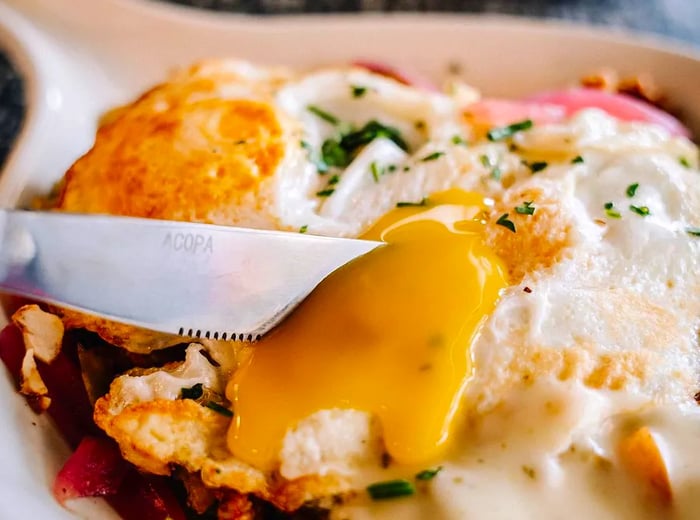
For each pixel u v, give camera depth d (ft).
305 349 0.37
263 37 0.63
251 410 0.36
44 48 0.58
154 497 0.41
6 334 0.43
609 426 0.36
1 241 0.35
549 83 0.62
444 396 0.35
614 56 0.60
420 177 0.43
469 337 0.36
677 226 0.41
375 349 0.36
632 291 0.38
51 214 0.36
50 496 0.38
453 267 0.38
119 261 0.36
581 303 0.37
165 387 0.38
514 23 0.62
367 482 0.35
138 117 0.47
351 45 0.63
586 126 0.45
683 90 0.58
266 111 0.45
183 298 0.37
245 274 0.37
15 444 0.38
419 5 0.77
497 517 0.34
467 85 0.63
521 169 0.44
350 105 0.49
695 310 0.39
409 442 0.35
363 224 0.41
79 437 0.43
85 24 0.61
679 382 0.36
